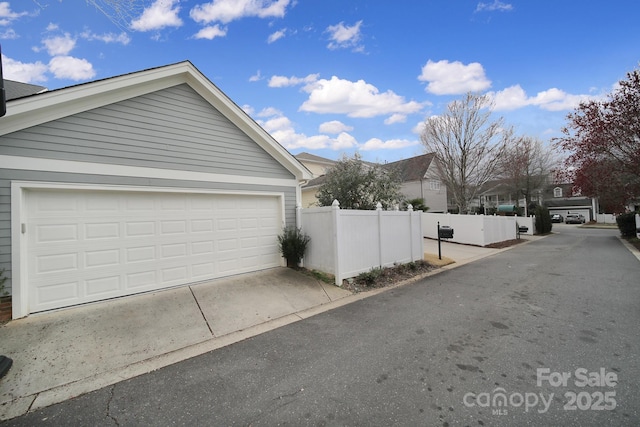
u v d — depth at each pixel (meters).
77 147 5.04
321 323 4.50
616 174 13.73
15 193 4.45
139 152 5.71
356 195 10.70
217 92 6.65
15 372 3.13
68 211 4.94
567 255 10.93
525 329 4.05
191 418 2.40
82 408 2.60
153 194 5.86
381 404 2.48
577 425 2.15
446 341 3.72
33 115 4.66
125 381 3.03
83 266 5.03
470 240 14.38
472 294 5.91
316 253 7.36
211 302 5.29
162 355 3.59
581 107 13.81
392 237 8.05
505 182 29.08
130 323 4.39
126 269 5.45
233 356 3.51
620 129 12.35
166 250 5.96
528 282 6.80
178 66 6.13
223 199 6.87
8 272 4.36
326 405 2.50
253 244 7.33
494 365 3.09
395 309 5.07
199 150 6.51
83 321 4.37
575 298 5.43
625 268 8.10
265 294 5.79
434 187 25.72
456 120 18.47
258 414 2.42
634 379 2.75
